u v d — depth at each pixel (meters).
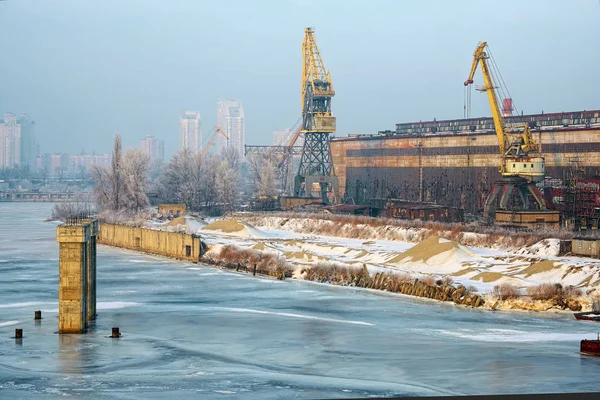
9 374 73.31
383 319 99.69
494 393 66.81
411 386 69.19
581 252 132.25
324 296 118.19
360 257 153.38
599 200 168.50
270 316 102.31
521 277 118.44
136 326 95.81
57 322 97.19
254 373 74.12
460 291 111.56
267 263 147.00
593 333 89.81
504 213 179.62
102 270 149.88
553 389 67.75
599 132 175.88
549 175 188.12
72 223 92.44
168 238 175.88
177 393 67.31
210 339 88.81
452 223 188.62
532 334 89.62
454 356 79.88
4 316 101.19
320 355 81.25
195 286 129.00
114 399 65.56
